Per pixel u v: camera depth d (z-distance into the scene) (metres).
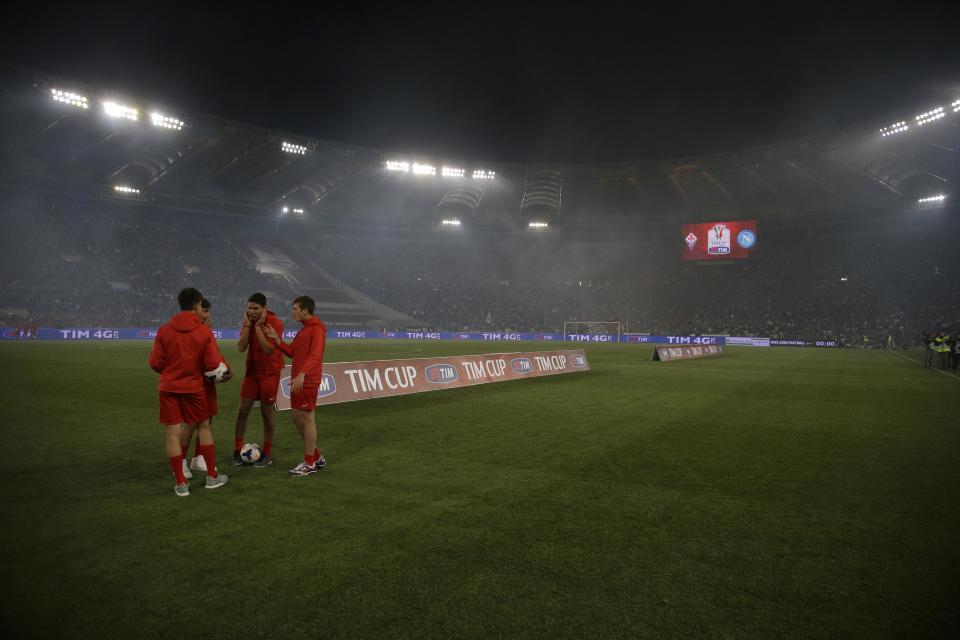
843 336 47.75
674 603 2.99
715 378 16.28
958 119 40.69
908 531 4.12
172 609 2.91
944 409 10.54
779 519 4.35
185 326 5.01
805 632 2.72
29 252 46.22
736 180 56.75
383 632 2.69
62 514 4.34
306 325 5.77
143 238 55.00
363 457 6.27
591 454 6.49
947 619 2.87
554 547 3.72
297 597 3.03
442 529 4.05
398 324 60.78
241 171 54.03
